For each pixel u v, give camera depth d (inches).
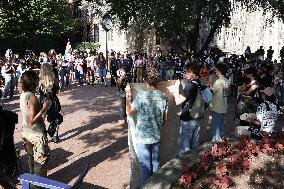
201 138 346.3
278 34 1427.2
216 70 328.2
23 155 315.3
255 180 202.4
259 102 279.7
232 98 604.4
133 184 241.9
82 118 461.4
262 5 865.5
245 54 875.4
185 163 209.6
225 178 195.6
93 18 1563.7
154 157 224.2
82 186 258.5
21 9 1282.0
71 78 894.4
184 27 829.8
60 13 1435.8
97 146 346.3
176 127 270.1
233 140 244.1
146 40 1368.1
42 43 1568.7
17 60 741.3
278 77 539.8
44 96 312.8
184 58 784.3
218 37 1480.1
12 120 202.4
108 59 992.2
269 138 233.3
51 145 347.6
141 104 217.9
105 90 717.9
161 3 679.1
